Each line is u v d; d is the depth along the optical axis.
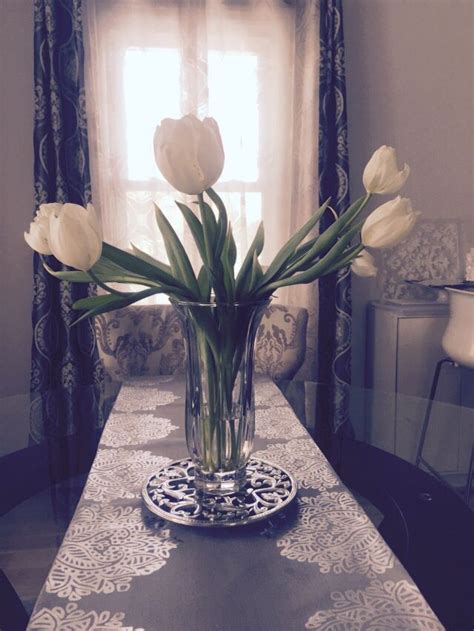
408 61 2.71
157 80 2.48
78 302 0.75
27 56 2.47
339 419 1.19
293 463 0.90
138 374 1.77
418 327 2.51
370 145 2.73
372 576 0.58
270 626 0.50
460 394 2.57
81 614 0.52
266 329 1.75
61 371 2.43
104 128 2.47
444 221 2.78
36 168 2.34
